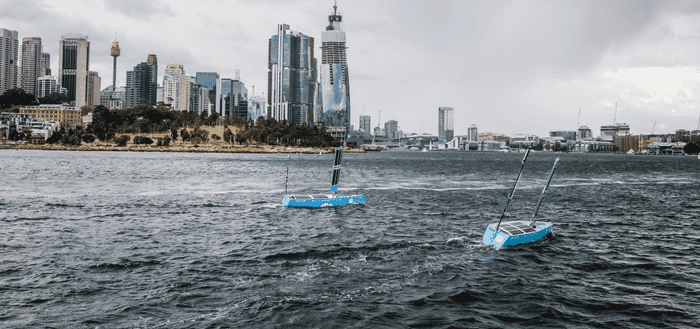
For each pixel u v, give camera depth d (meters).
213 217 58.06
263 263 36.72
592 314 27.30
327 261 37.53
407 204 72.81
